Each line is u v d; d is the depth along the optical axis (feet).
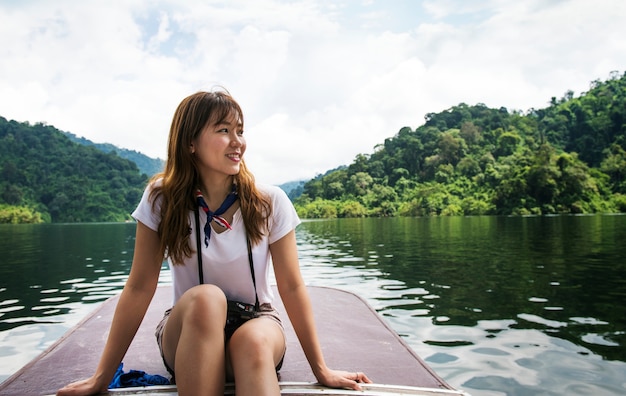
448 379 9.28
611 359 10.38
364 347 6.51
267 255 4.92
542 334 12.57
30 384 5.18
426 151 283.59
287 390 4.54
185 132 4.64
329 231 85.05
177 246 4.63
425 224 108.99
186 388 3.67
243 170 4.81
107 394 4.40
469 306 16.40
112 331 4.52
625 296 18.03
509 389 8.70
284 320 8.13
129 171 369.30
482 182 229.04
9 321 14.76
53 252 45.68
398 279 23.22
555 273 24.63
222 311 3.96
